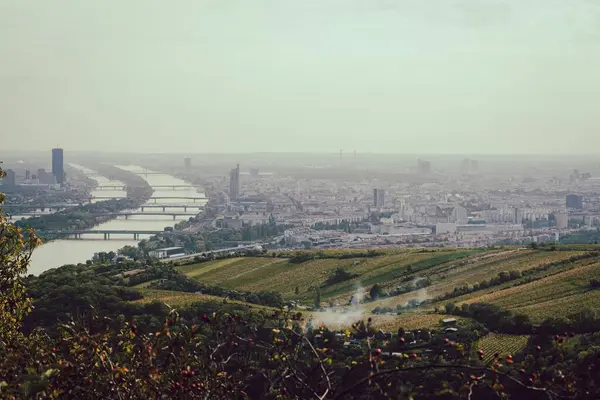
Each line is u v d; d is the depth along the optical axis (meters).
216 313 30.62
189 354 29.78
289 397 27.39
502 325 122.56
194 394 28.27
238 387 29.02
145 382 29.06
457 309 141.50
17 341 38.97
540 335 113.06
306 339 27.77
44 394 27.73
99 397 28.50
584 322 116.19
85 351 30.03
